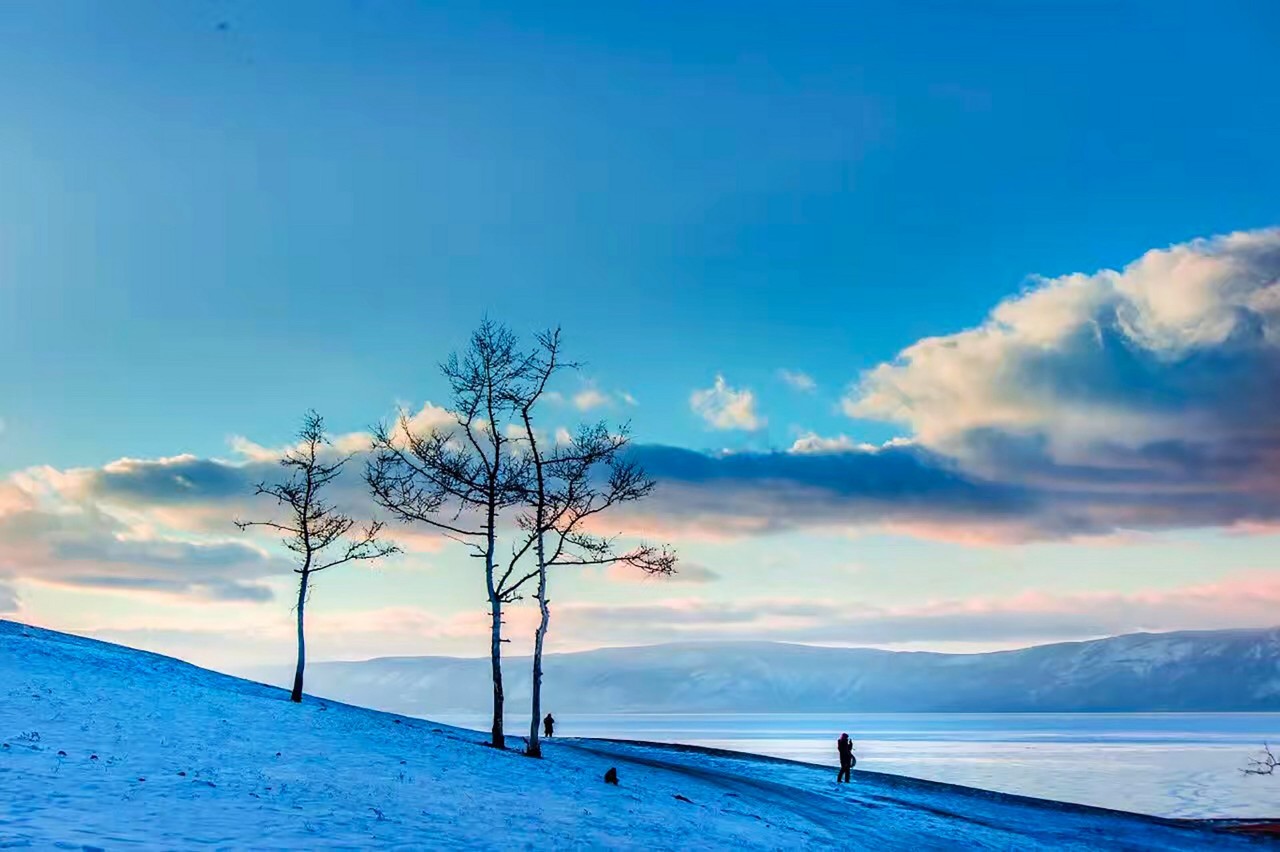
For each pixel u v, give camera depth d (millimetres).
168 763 24266
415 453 37938
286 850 16609
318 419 48562
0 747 23531
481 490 38156
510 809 24453
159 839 16250
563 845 20812
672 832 24828
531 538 38094
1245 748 163250
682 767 43844
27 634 53875
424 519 38188
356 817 20531
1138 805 69500
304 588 47781
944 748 170500
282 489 47719
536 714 37781
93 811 17906
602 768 37375
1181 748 166125
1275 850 34844
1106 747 172500
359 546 48250
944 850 30734
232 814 19203
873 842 30328
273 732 33281
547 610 38281
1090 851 33156
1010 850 31969
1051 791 81250
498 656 38969
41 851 14523
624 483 38562
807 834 29266
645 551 38094
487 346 38719
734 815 30234
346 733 35781
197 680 48906
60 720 29141
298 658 47312
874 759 132500
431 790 25625
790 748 167125
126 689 38875
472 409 38562
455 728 54312
